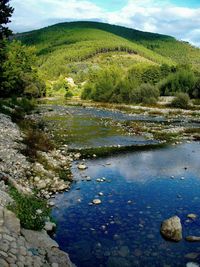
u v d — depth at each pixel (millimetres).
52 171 18656
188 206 14438
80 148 26375
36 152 20719
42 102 82375
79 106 73375
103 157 23516
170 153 25156
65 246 10836
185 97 71188
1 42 49625
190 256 10359
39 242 10125
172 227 11570
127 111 63031
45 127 36594
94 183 17406
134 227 12305
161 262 10008
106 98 90688
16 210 11109
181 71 93812
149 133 34656
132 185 17219
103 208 14016
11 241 9375
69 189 16344
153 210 13938
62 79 153625
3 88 65062
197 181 18047
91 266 9742
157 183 17625
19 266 8461
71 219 12859
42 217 11906
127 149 26453
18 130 27109
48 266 8977
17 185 13867
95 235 11625
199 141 30562
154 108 69688
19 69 80688
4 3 42906
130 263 9930
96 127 38688
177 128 38531
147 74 110500
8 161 17484
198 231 12055
